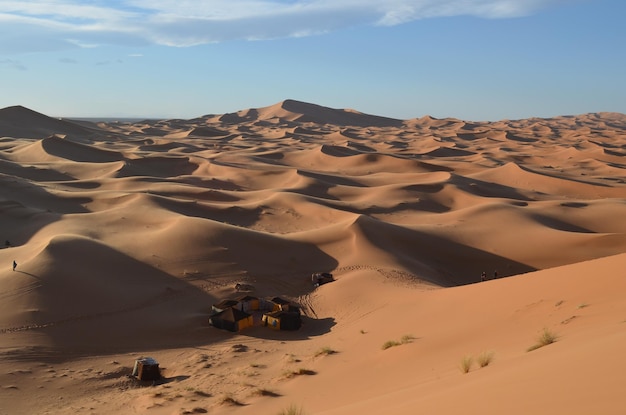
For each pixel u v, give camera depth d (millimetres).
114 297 39594
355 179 114000
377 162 141875
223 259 49688
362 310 38594
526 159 164875
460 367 13984
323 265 52562
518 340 15969
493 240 65250
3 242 58969
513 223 71562
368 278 46250
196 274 46406
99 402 23609
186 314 39062
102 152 134250
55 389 25703
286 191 92938
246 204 80188
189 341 34344
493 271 58719
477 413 7277
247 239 53875
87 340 33344
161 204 72625
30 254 45219
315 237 58000
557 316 17531
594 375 7035
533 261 60500
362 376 18734
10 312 35344
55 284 38781
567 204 84000
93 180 98438
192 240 52094
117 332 35000
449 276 56188
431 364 17031
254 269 49125
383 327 28062
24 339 32125
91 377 27531
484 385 9391
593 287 19297
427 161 149500
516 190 107562
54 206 76750
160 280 44406
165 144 171125
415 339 21688
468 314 23406
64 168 112938
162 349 32812
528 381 8289
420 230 65188
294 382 20812
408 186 98125
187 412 18875
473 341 18359
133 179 98625
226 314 36719
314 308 41469
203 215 73438
